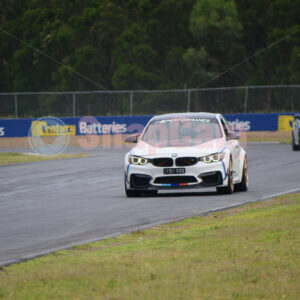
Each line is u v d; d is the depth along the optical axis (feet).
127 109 343.87
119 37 517.14
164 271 49.67
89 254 58.13
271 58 481.46
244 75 501.97
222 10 485.97
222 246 58.75
